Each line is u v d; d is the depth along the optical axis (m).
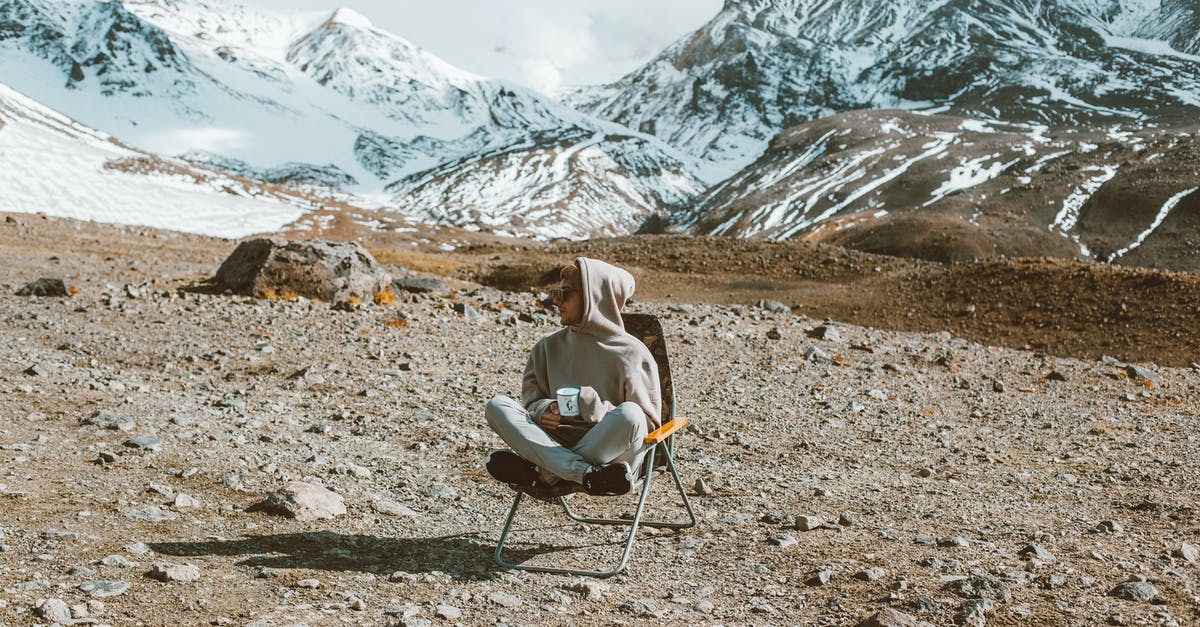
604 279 4.88
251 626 3.54
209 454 6.68
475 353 13.34
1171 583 4.64
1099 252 189.38
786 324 19.77
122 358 10.93
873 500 6.62
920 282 30.11
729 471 7.52
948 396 12.70
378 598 4.11
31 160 174.88
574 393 4.59
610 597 4.36
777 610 4.20
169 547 4.59
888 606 4.21
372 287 18.44
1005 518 6.19
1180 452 9.28
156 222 156.62
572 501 6.48
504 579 4.57
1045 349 23.30
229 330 13.37
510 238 189.38
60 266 21.59
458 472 7.08
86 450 6.47
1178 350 21.89
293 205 190.00
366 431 8.22
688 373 12.98
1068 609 4.21
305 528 5.23
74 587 3.82
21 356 10.21
